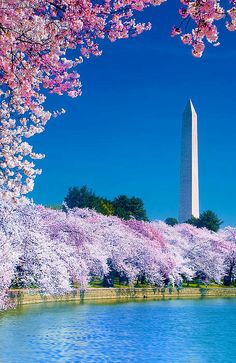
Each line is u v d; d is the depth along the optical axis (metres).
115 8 11.23
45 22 11.41
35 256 37.78
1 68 11.54
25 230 37.91
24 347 23.75
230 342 27.38
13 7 10.70
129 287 56.53
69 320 33.12
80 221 51.34
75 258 45.84
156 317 37.34
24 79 11.89
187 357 23.19
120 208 96.38
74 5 11.13
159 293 59.00
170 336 28.97
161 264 60.22
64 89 12.98
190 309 44.19
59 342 25.38
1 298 34.09
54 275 38.47
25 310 37.12
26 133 14.28
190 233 79.75
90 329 29.91
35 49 11.67
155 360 22.36
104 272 50.03
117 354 23.30
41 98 13.14
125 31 11.88
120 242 56.53
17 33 11.07
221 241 78.00
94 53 12.32
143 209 102.88
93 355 22.81
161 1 9.60
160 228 78.69
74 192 102.00
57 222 48.53
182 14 7.05
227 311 43.03
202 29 7.00
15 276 37.50
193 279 74.75
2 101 13.80
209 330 31.66
